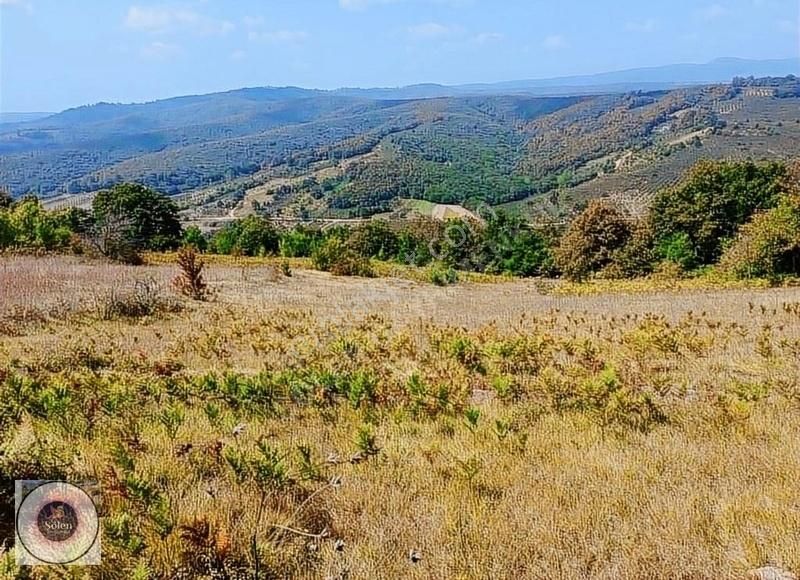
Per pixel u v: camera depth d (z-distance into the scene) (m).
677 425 6.86
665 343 10.91
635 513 4.73
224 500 4.84
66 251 32.81
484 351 10.34
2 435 5.86
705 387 8.47
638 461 5.70
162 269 28.58
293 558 4.17
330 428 6.93
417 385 7.86
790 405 7.34
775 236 32.38
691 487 5.12
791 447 5.89
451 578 3.96
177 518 4.46
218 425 6.91
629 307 19.22
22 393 7.13
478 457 5.84
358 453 5.86
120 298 15.97
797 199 33.97
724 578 3.94
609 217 43.28
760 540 4.25
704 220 42.81
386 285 30.20
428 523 4.65
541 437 6.47
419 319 15.44
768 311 16.36
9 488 4.80
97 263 29.91
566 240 44.47
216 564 3.96
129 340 12.33
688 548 4.22
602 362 9.56
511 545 4.31
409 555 4.20
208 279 26.27
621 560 4.12
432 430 6.85
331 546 4.32
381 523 4.65
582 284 34.19
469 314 17.81
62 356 10.11
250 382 7.95
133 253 33.75
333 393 8.11
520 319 15.80
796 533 4.32
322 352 11.08
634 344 11.02
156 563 3.94
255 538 4.03
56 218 40.28
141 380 8.38
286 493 5.00
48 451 5.43
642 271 41.16
